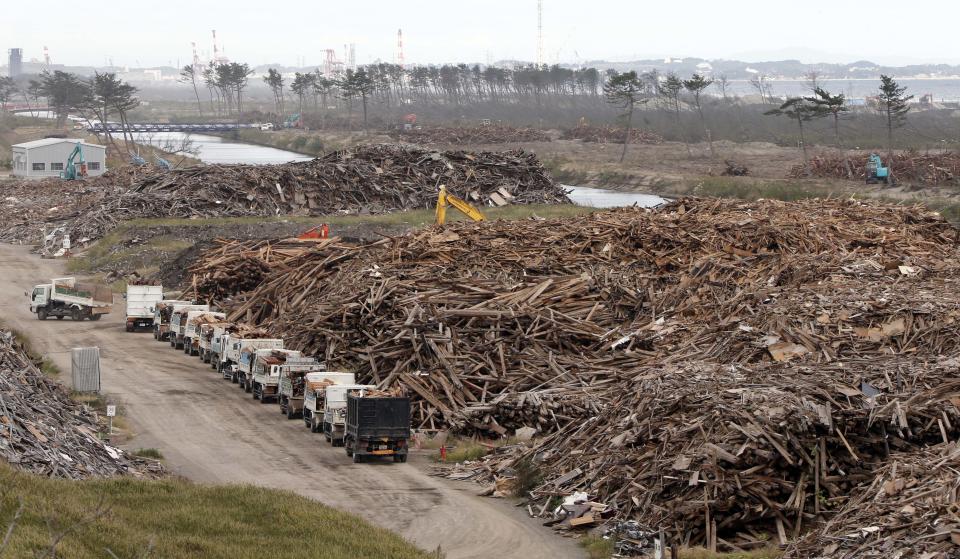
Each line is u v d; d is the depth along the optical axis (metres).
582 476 44.34
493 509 43.78
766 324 57.62
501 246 79.94
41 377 55.19
